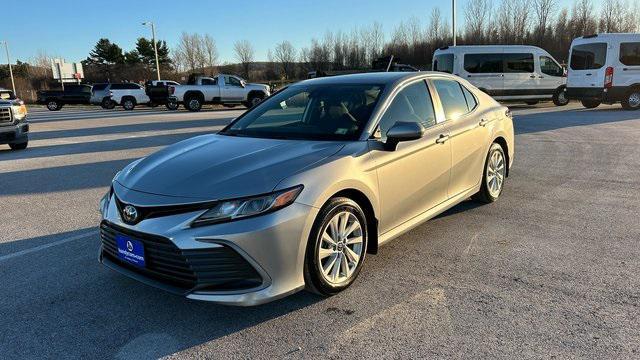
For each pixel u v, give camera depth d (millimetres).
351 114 4059
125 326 3219
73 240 4879
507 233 4773
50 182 7633
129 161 9359
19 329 3205
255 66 65438
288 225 3084
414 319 3219
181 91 25812
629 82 17156
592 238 4586
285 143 3811
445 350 2871
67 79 57281
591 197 5973
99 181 7629
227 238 2938
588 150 9156
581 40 17969
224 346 2971
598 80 17406
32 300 3592
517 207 5617
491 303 3398
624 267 3930
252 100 27031
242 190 3055
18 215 5824
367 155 3684
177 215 3049
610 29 51406
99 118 21797
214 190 3080
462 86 5328
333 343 2973
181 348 2963
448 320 3195
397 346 2924
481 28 50938
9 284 3865
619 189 6312
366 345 2943
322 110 4246
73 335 3125
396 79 4430
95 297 3623
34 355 2916
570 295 3482
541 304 3367
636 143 9750
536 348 2861
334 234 3438
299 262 3195
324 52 66875
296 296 3564
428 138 4348
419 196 4281
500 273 3877
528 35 49594
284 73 66125
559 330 3041
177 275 3088
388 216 3930
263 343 2994
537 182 6797
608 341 2912
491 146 5570
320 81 4793
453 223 5094
